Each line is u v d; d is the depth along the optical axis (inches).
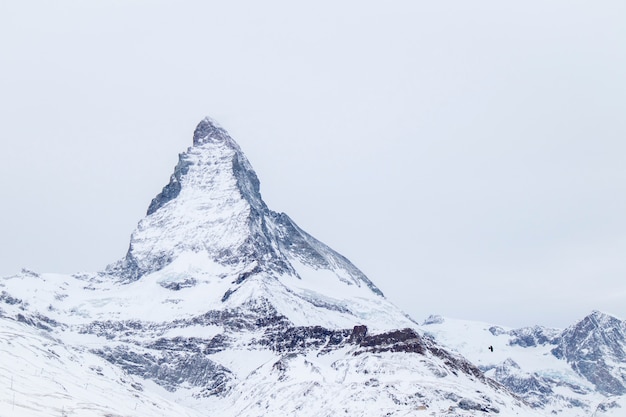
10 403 6879.9
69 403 7564.0
